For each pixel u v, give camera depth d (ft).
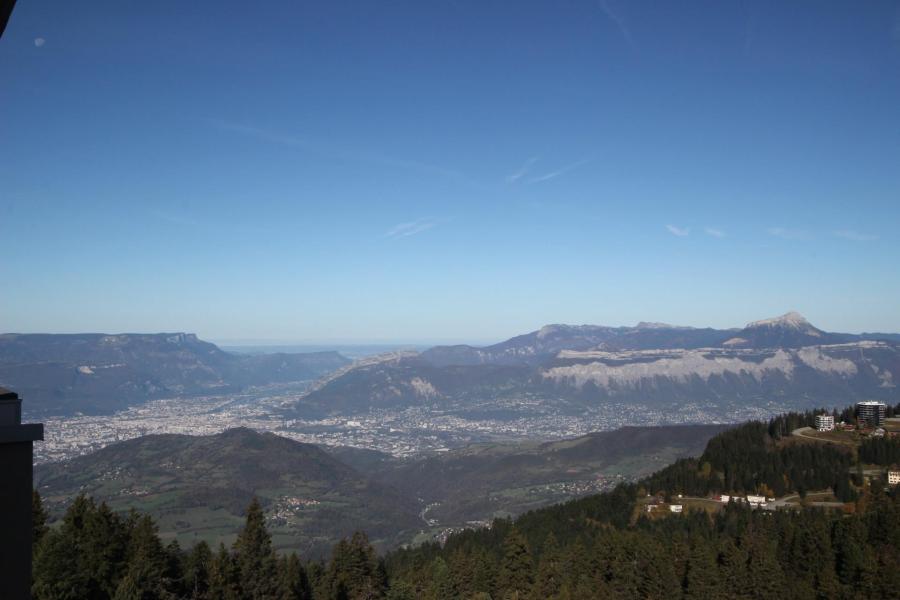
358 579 231.50
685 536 259.60
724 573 215.31
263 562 209.26
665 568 215.51
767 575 210.38
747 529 245.24
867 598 200.44
